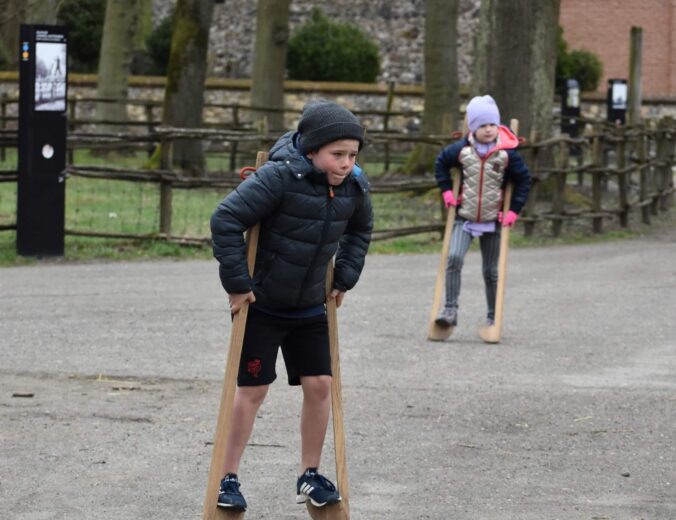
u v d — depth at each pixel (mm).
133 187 49938
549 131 44094
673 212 48594
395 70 90688
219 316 24172
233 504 11586
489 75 44094
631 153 47562
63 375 18750
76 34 82312
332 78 79188
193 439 15164
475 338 22438
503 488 13367
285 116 76188
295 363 11992
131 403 17016
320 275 11703
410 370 19516
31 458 14219
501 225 22250
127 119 70062
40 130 31875
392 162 66125
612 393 18000
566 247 37188
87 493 12953
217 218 11289
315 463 12133
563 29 88562
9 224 33906
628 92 65250
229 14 91125
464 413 16703
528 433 15711
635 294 27719
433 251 35625
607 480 13711
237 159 62500
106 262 32062
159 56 83125
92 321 23375
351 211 11648
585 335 22750
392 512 12484
